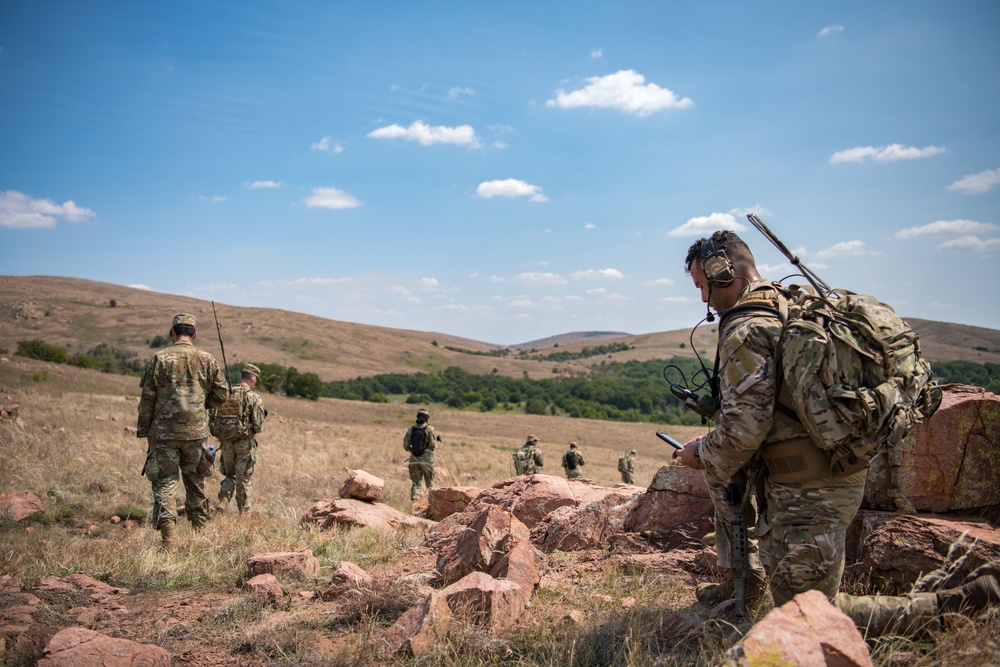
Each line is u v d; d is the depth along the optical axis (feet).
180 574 17.76
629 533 16.26
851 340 8.41
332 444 76.84
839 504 8.79
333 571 17.51
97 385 121.70
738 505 10.25
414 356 633.61
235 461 30.60
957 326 533.14
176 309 578.66
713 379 10.19
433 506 30.55
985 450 11.74
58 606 14.24
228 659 11.43
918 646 9.03
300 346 568.82
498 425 232.94
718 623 10.46
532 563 14.10
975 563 10.23
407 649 10.78
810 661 6.73
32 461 35.58
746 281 9.97
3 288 548.31
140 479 34.78
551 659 9.95
